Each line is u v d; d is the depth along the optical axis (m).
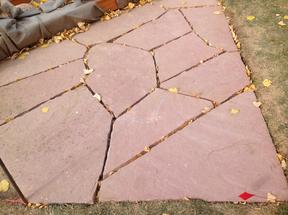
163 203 2.27
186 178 2.40
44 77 3.47
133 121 2.88
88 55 3.67
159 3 4.34
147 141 2.70
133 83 3.25
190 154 2.55
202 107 2.91
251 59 3.30
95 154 2.66
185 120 2.82
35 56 3.77
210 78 3.18
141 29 3.94
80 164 2.61
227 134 2.66
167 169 2.47
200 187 2.34
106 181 2.46
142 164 2.53
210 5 4.18
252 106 2.85
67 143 2.79
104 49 3.72
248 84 3.06
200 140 2.64
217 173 2.41
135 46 3.70
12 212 2.34
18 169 2.64
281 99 2.86
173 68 3.35
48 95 3.26
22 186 2.51
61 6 4.07
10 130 2.97
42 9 4.04
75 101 3.15
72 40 3.92
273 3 4.00
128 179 2.45
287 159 2.44
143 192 2.36
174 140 2.67
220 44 3.56
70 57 3.67
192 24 3.90
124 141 2.73
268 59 3.25
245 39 3.55
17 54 3.83
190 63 3.38
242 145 2.56
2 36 3.68
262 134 2.62
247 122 2.72
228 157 2.50
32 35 3.83
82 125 2.92
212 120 2.78
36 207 2.36
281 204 2.18
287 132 2.60
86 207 2.32
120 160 2.59
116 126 2.86
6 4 3.80
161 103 3.00
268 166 2.41
